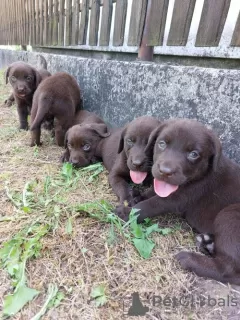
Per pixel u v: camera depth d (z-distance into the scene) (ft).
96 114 2.27
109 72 2.08
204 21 1.56
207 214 1.25
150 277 1.03
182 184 1.22
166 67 1.65
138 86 1.85
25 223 1.20
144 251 1.11
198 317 0.93
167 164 1.09
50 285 0.97
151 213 1.28
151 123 1.45
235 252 1.04
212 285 1.05
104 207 1.27
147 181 1.54
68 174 1.60
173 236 1.26
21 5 4.16
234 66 1.58
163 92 1.70
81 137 1.74
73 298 0.94
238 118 1.39
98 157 1.85
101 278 1.01
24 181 1.52
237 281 1.05
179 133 1.13
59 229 1.17
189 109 1.59
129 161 1.41
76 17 2.78
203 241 1.21
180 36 1.70
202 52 1.68
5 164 1.71
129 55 2.25
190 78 1.55
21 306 0.91
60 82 2.02
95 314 0.90
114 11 2.24
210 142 1.15
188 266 1.09
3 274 1.00
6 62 5.16
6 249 1.07
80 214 1.27
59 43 3.23
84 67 2.38
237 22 1.43
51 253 1.08
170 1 1.77
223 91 1.42
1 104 2.96
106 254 1.09
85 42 2.71
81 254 1.08
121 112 2.03
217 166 1.16
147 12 1.88
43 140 2.14
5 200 1.36
